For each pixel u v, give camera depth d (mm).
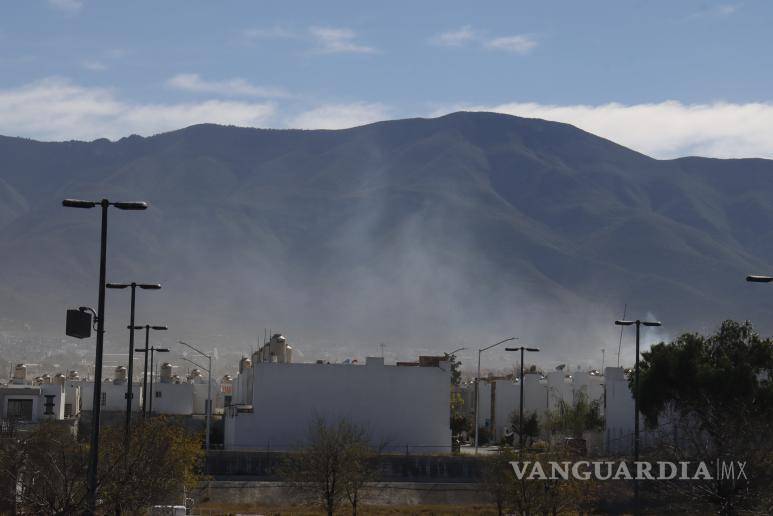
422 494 118750
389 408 150250
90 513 54094
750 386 115438
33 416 154875
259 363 148750
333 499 101250
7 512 63094
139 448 68500
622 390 143625
